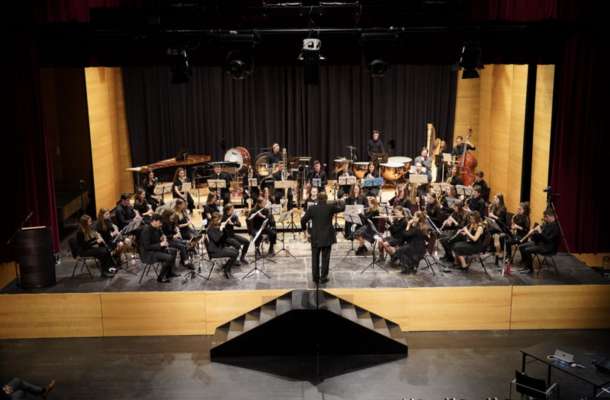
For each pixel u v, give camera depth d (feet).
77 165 52.85
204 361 35.35
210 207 44.32
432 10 39.55
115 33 39.88
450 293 37.63
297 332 35.81
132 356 35.73
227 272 39.68
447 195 48.42
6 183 41.52
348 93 60.95
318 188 49.03
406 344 35.78
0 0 40.01
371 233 42.86
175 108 60.13
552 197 43.93
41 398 31.50
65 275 40.32
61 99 51.70
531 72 48.55
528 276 39.29
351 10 40.47
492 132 56.90
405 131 61.41
